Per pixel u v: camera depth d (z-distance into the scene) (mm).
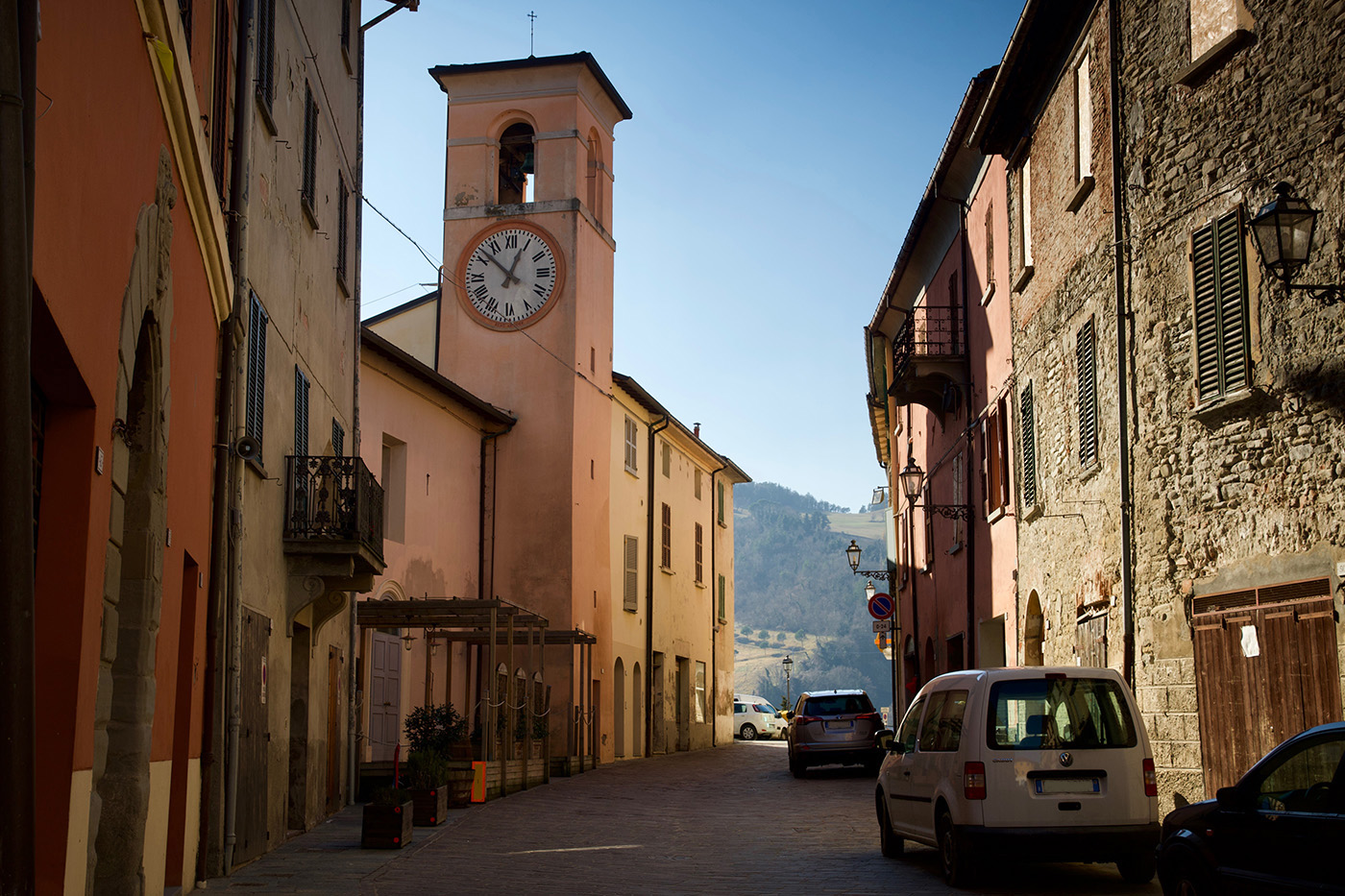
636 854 13695
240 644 12375
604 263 35875
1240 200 12875
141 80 7215
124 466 7348
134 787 8344
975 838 10672
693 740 44250
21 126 4008
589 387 34094
